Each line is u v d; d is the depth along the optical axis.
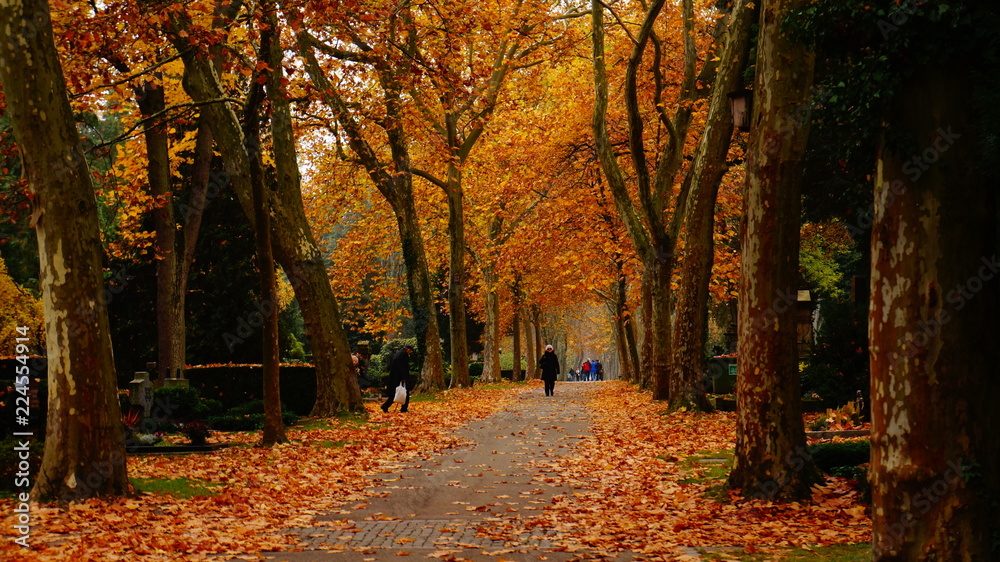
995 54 5.90
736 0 18.19
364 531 8.89
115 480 10.18
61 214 9.92
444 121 31.70
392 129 26.28
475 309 51.03
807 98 10.10
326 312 21.05
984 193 5.97
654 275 24.73
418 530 8.95
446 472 13.48
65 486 9.85
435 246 41.62
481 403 28.23
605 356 103.38
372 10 17.27
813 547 7.86
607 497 10.94
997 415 5.91
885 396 6.07
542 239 32.41
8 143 15.18
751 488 10.30
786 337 10.34
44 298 10.06
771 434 10.31
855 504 9.70
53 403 10.02
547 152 31.39
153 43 16.31
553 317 67.31
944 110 6.00
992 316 5.93
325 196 32.78
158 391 19.36
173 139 24.53
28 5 9.66
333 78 23.34
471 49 22.52
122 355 33.06
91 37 15.00
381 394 34.06
